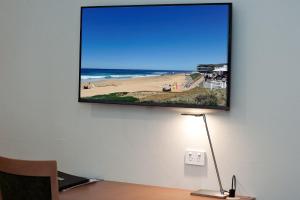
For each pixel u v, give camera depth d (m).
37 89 3.54
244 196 2.94
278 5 2.85
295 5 2.81
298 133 2.82
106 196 2.88
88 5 3.35
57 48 3.46
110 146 3.31
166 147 3.16
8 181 2.63
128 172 3.26
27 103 3.58
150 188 3.12
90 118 3.37
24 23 3.57
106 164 3.33
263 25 2.88
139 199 2.82
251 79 2.92
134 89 3.18
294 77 2.82
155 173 3.19
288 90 2.83
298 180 2.82
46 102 3.51
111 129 3.31
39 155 3.55
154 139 3.19
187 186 3.11
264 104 2.89
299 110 2.81
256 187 2.92
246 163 2.94
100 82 3.27
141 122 3.22
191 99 3.03
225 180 3.00
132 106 3.24
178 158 3.12
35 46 3.54
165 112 3.16
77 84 3.40
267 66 2.88
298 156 2.82
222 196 2.88
